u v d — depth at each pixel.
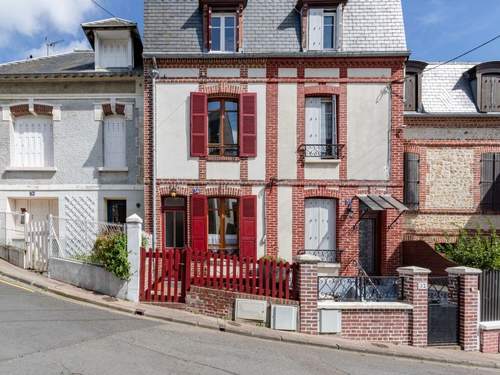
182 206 12.78
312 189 12.55
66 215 13.25
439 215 13.77
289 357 6.74
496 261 10.24
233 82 12.55
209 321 8.21
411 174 13.74
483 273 8.84
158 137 12.56
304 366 6.36
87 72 12.92
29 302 8.44
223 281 8.74
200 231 12.41
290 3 13.03
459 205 13.84
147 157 12.55
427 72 14.98
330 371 6.26
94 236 10.09
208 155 12.64
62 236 10.52
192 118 12.46
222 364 6.06
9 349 5.98
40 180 13.30
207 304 8.67
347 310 8.30
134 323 7.69
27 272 10.72
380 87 12.59
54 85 13.27
